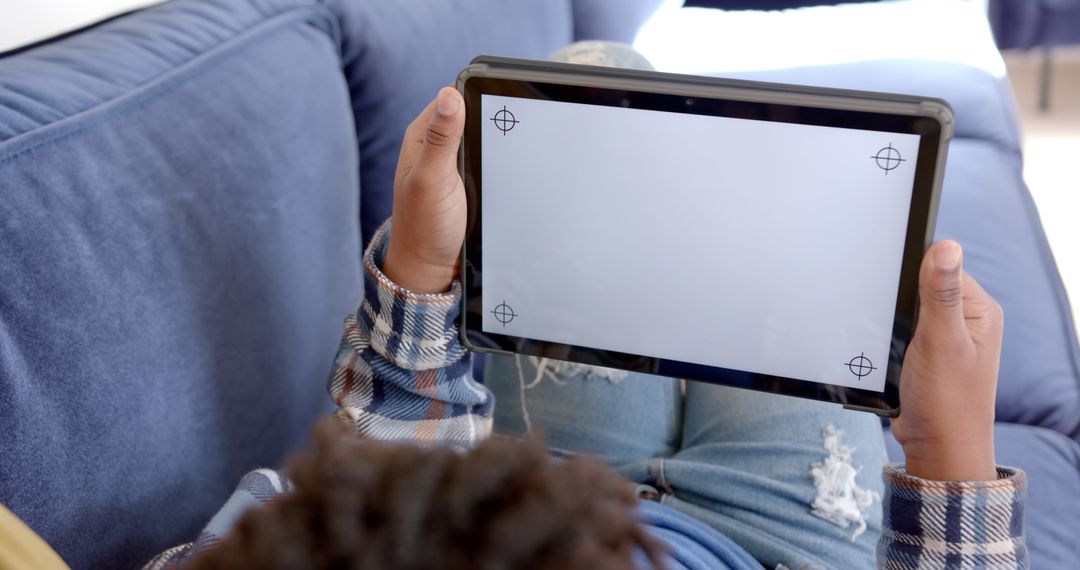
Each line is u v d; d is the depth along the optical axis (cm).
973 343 46
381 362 54
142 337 53
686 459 68
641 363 55
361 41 80
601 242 52
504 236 53
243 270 61
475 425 57
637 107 49
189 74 61
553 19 118
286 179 66
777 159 48
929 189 46
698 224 51
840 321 50
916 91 117
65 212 49
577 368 72
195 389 57
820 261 49
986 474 48
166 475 55
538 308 54
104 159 53
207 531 46
